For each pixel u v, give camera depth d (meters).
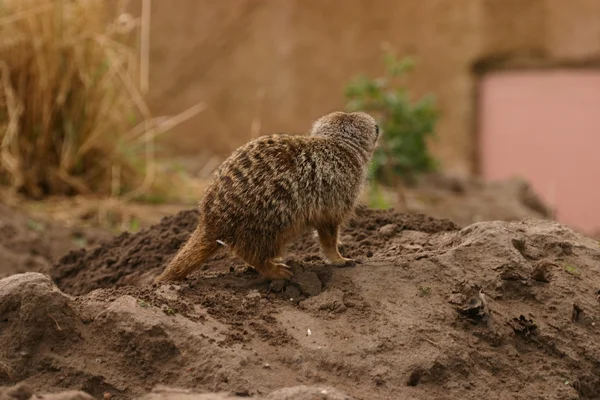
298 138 7.29
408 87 24.23
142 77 15.16
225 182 7.06
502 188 18.73
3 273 10.57
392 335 6.38
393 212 8.96
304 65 25.14
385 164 18.17
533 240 7.64
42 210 13.84
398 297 6.80
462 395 6.11
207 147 26.27
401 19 24.28
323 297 6.79
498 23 23.33
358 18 24.61
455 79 23.81
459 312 6.67
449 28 23.77
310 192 7.06
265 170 7.00
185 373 5.98
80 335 6.25
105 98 15.20
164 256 8.76
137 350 6.13
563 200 22.75
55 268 9.48
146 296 6.62
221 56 26.12
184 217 9.35
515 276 7.02
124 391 5.97
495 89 23.62
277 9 25.31
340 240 8.29
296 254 8.16
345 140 7.45
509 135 23.47
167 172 17.36
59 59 14.68
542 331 6.70
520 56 23.33
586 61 22.53
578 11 22.50
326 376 6.04
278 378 5.93
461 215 15.73
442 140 24.00
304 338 6.33
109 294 6.70
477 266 7.12
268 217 6.94
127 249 9.17
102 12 15.39
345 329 6.44
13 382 6.02
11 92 14.23
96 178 15.38
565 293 7.03
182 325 6.24
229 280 7.25
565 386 6.34
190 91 26.42
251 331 6.36
